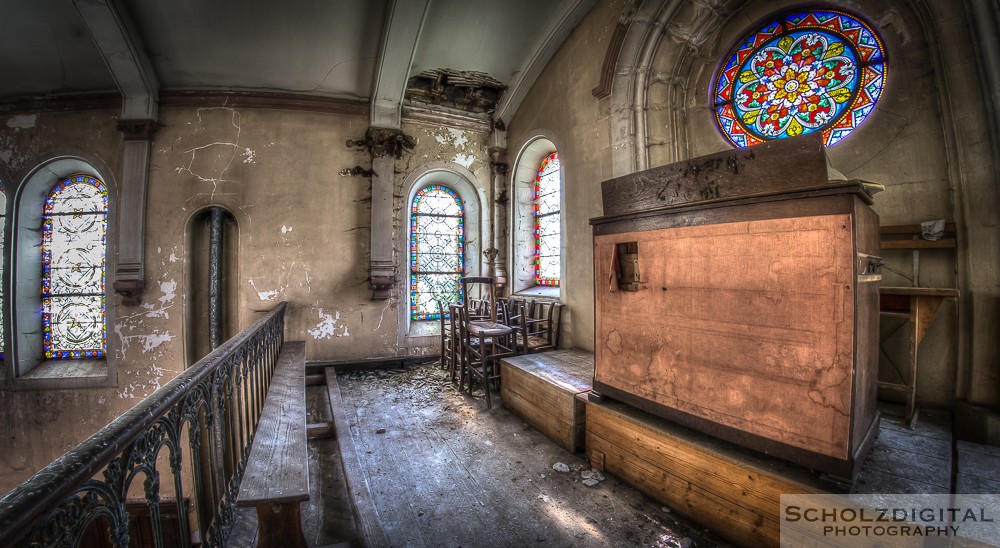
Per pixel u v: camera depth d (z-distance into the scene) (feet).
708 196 7.54
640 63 14.80
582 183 17.29
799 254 6.32
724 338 7.25
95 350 20.33
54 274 20.11
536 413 12.34
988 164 8.55
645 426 8.56
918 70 9.75
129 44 17.04
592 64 17.03
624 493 8.92
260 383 11.30
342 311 20.66
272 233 19.98
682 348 7.94
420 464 10.27
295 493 5.55
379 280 20.47
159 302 18.81
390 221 21.11
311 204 20.49
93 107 19.10
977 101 8.64
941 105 9.28
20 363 18.83
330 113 20.98
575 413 10.71
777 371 6.58
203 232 20.25
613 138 15.52
